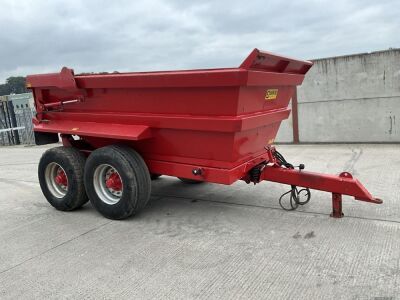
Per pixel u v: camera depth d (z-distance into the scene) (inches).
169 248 148.9
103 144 199.2
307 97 354.3
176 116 161.9
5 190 260.2
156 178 252.4
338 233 151.6
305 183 169.2
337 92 341.4
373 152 295.4
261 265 131.0
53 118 209.3
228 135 152.2
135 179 171.8
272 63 157.8
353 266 125.9
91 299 117.6
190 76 148.6
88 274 132.8
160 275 128.9
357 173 237.0
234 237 155.3
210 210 189.2
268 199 199.9
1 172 330.3
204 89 149.7
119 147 177.3
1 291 125.6
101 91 181.9
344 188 159.8
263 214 178.5
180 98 158.2
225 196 209.6
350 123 342.3
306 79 351.3
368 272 121.6
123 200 174.4
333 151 313.3
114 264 138.7
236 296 114.0
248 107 154.5
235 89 143.0
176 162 175.0
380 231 150.9
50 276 133.3
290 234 154.0
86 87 183.9
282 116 190.5
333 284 116.5
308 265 128.7
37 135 215.5
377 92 326.6
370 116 333.4
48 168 202.7
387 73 319.3
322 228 157.4
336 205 166.1
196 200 206.4
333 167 256.4
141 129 170.4
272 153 184.9
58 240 163.8
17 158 415.8
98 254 147.7
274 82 163.0
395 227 153.8
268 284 119.0
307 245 143.2
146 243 154.9
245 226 165.9
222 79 141.9
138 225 175.0
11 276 135.0
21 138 589.3
